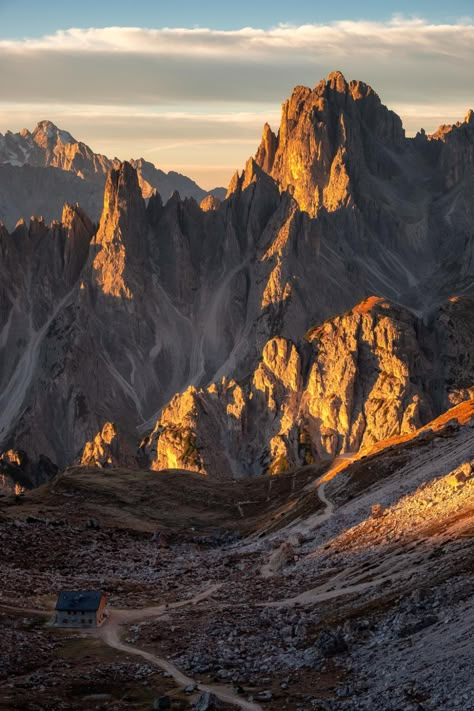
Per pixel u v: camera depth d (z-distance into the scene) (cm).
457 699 7125
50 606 12912
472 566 10138
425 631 8825
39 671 9575
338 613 10656
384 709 7369
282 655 9569
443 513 13412
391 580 11194
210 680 9012
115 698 8606
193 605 12888
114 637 11156
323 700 7881
